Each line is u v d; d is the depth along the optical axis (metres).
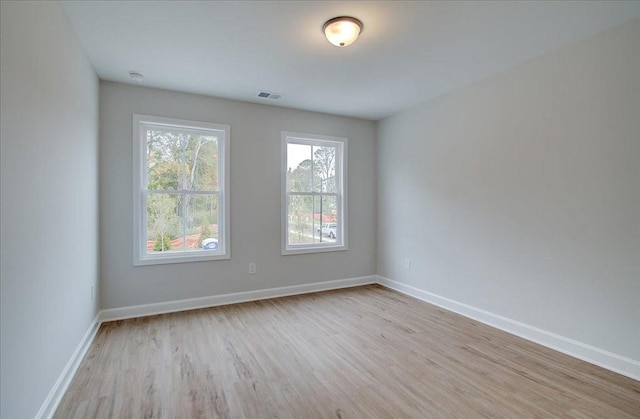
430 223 3.93
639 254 2.21
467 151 3.45
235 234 3.89
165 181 3.60
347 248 4.65
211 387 2.09
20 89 1.49
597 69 2.41
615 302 2.32
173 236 3.63
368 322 3.26
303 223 4.42
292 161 4.35
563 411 1.86
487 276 3.23
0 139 1.32
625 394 2.02
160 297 3.51
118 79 3.24
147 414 1.82
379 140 4.79
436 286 3.84
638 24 2.20
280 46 2.61
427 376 2.23
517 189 2.96
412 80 3.33
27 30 1.57
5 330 1.35
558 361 2.45
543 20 2.24
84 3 2.03
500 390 2.07
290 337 2.88
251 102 3.98
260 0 2.02
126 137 3.35
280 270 4.18
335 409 1.87
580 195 2.51
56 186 1.95
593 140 2.43
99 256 3.20
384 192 4.71
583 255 2.49
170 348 2.65
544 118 2.74
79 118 2.47
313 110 4.34
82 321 2.53
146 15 2.17
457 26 2.33
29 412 1.57
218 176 3.86
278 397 1.99
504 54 2.76
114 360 2.44
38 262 1.68
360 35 2.45
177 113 3.58
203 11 2.13
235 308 3.68
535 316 2.81
